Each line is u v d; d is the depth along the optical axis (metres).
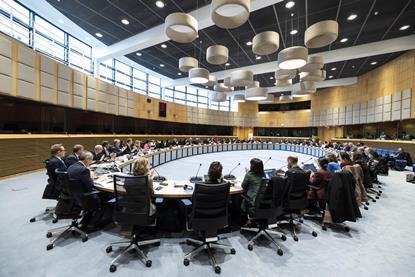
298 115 18.28
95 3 5.84
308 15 5.93
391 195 4.62
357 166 3.70
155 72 12.38
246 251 2.36
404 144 8.55
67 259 2.11
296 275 1.95
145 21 6.70
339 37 7.20
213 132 19.06
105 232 2.70
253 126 20.36
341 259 2.22
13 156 5.67
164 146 10.52
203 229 2.09
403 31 6.79
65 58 7.97
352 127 13.73
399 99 8.96
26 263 2.02
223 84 10.13
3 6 5.80
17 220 2.94
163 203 2.85
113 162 4.95
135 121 12.41
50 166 2.89
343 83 12.69
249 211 2.57
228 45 8.23
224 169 7.88
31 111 6.63
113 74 10.88
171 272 1.96
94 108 8.84
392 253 2.35
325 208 2.98
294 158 3.18
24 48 5.80
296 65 4.70
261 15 5.96
